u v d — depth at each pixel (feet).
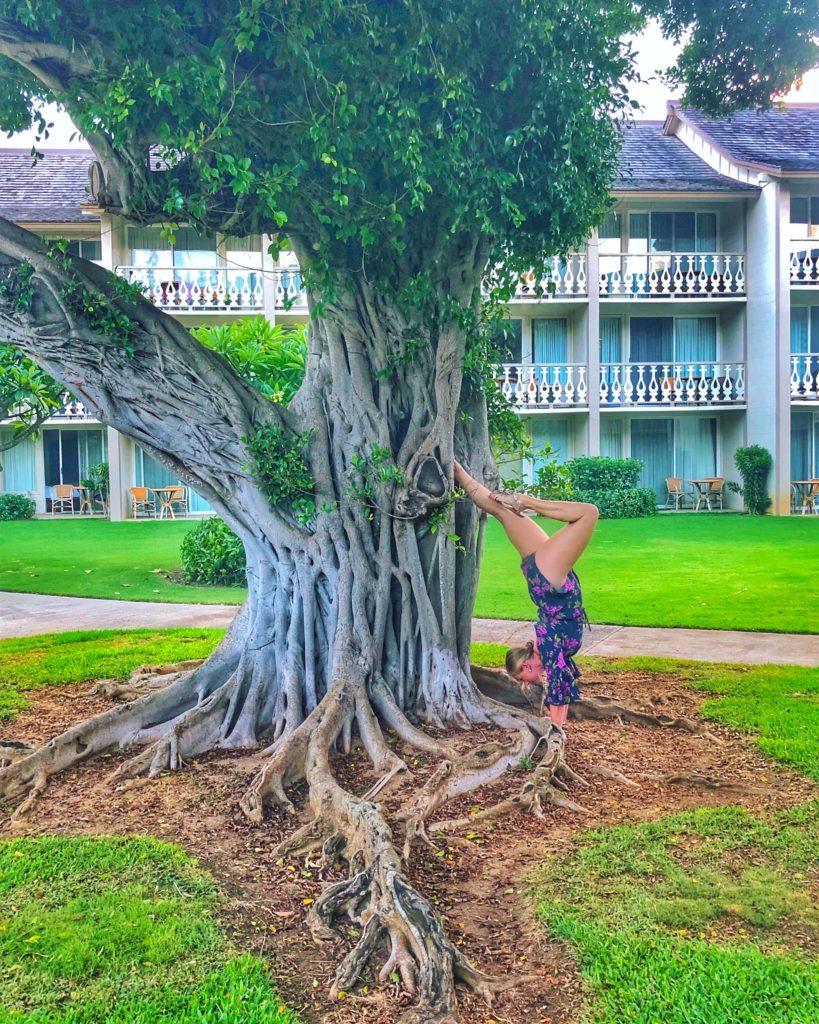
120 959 10.88
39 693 24.52
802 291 72.49
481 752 17.65
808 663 27.17
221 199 17.67
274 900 12.59
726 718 21.25
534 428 78.84
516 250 18.40
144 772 17.78
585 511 15.34
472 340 19.95
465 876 13.28
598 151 17.90
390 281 18.95
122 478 76.43
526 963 10.95
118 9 14.40
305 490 19.45
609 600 37.73
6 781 16.89
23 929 11.57
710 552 51.52
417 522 19.81
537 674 16.49
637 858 13.67
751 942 11.25
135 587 43.88
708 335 78.13
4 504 78.84
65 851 14.02
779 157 71.36
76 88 15.38
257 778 16.33
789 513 71.87
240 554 43.98
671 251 75.51
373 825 13.39
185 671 25.54
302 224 17.85
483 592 40.45
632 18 18.02
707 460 79.97
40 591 42.83
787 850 13.93
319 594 19.98
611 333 77.30
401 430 20.03
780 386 70.69
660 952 10.89
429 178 16.30
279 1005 9.97
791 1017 9.57
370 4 14.88
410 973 10.41
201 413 19.15
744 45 23.70
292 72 14.88
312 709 19.43
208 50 14.97
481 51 15.79
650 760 18.62
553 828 15.05
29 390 26.78
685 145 81.71
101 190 17.99
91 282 18.37
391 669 20.04
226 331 40.91
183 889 12.81
